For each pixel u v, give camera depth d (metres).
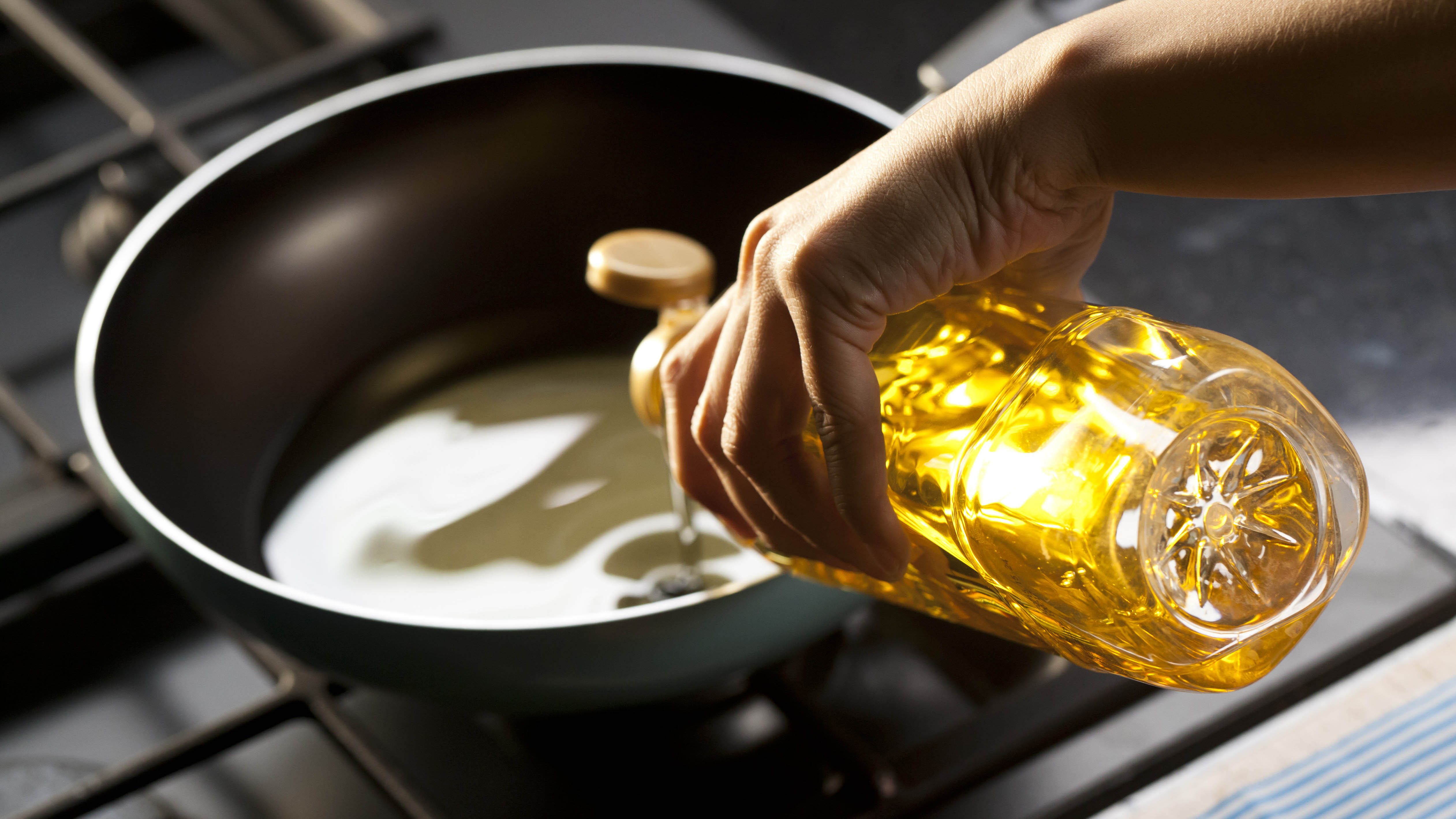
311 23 1.16
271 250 0.86
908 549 0.66
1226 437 0.64
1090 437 0.63
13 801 0.78
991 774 0.76
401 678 0.71
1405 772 0.75
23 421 0.86
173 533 0.71
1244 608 0.63
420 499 0.85
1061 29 0.62
